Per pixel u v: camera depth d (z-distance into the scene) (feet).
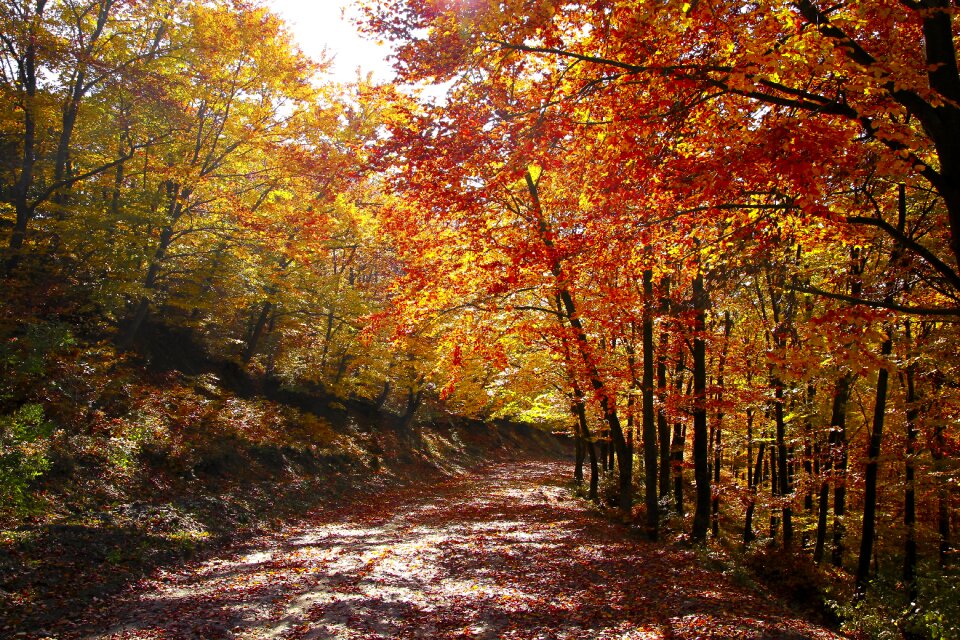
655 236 32.91
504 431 172.14
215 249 70.54
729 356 53.93
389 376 95.04
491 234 39.99
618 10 23.03
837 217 21.31
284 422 79.82
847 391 46.03
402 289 45.57
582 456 94.53
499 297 47.16
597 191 32.07
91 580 28.94
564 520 57.77
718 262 33.17
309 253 69.77
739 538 63.16
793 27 21.91
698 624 26.32
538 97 28.84
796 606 37.40
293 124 63.72
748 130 24.95
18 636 22.67
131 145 67.21
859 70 19.89
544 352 61.77
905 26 24.49
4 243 55.21
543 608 28.37
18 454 35.88
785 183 25.03
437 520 57.98
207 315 83.35
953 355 34.68
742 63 20.10
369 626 25.54
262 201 70.03
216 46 58.65
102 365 54.39
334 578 32.65
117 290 53.26
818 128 20.43
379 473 87.45
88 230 52.95
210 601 28.35
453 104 27.04
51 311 51.60
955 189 21.34
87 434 46.03
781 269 31.14
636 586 32.96
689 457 73.61
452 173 27.63
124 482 43.57
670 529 52.42
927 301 33.37
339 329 89.51
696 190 24.66
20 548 29.01
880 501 53.47
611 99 26.18
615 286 44.80
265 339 99.14
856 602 37.73
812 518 59.41
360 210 68.49
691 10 20.71
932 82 21.40
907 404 37.52
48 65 54.08
